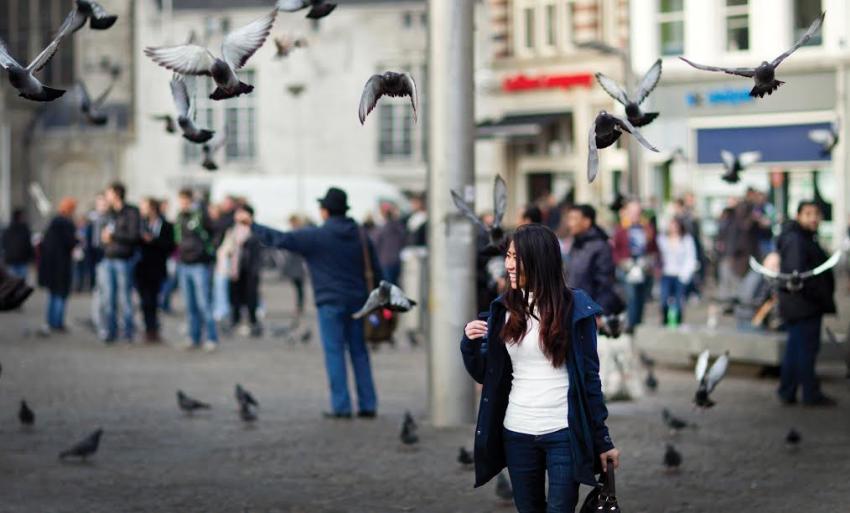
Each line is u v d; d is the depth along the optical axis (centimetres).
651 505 1031
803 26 4169
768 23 4194
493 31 5094
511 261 714
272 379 1850
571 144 4978
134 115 6600
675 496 1064
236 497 1062
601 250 1400
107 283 2361
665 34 4425
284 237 1454
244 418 1434
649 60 4438
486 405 716
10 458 1226
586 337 707
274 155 6222
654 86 766
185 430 1393
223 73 668
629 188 3378
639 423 1437
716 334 1889
